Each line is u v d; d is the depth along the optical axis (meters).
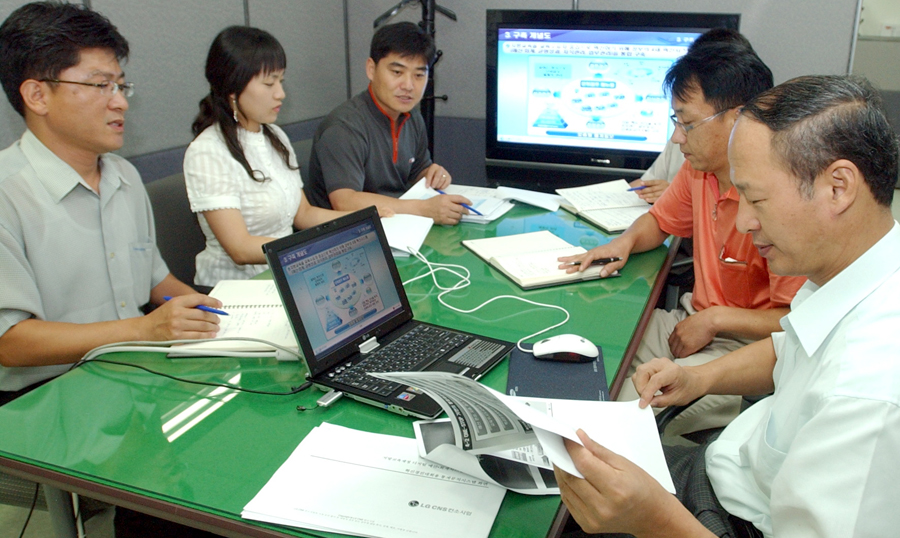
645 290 1.42
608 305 1.33
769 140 0.71
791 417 0.76
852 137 0.67
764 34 2.51
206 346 1.10
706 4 2.54
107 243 1.40
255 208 1.79
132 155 2.03
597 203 2.00
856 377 0.64
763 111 0.72
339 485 0.78
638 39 2.39
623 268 1.56
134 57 1.97
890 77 2.38
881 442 0.61
